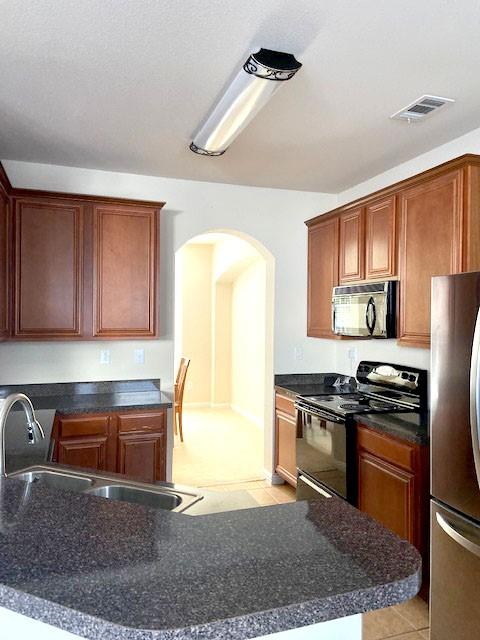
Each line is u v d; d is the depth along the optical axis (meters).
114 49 2.03
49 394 3.62
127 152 3.33
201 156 3.40
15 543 1.01
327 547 1.01
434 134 2.97
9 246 3.24
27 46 2.01
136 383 3.86
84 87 2.38
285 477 4.05
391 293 3.10
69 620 0.78
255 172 3.77
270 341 4.39
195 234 4.04
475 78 2.27
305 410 3.52
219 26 1.87
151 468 3.29
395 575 0.90
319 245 4.16
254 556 0.97
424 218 2.83
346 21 1.83
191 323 7.91
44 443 2.15
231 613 0.78
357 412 3.05
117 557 0.95
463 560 2.04
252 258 6.56
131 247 3.54
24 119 2.77
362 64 2.14
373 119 2.74
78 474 1.74
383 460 2.75
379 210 3.29
